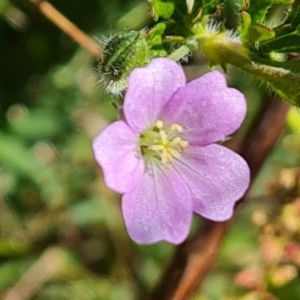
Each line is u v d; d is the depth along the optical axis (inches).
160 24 3.5
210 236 4.6
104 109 5.8
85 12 5.8
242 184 3.5
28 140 5.7
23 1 5.7
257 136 4.6
